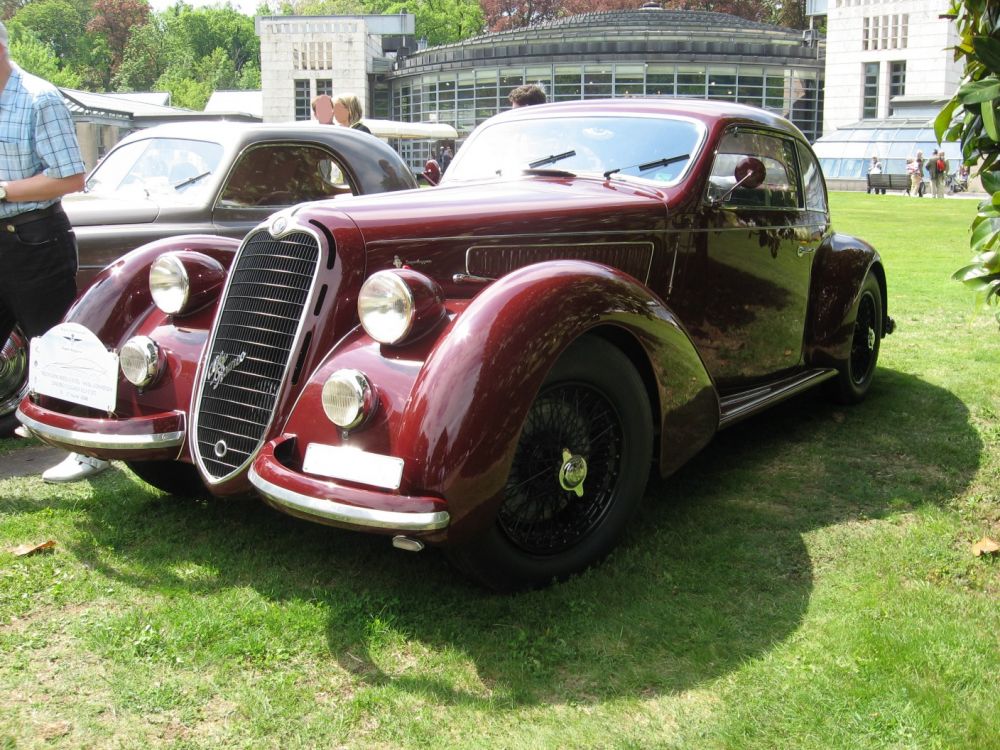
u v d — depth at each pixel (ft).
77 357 10.87
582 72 147.74
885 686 7.82
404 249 9.82
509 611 9.24
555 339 8.86
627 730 7.42
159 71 353.10
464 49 155.12
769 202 14.30
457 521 8.32
